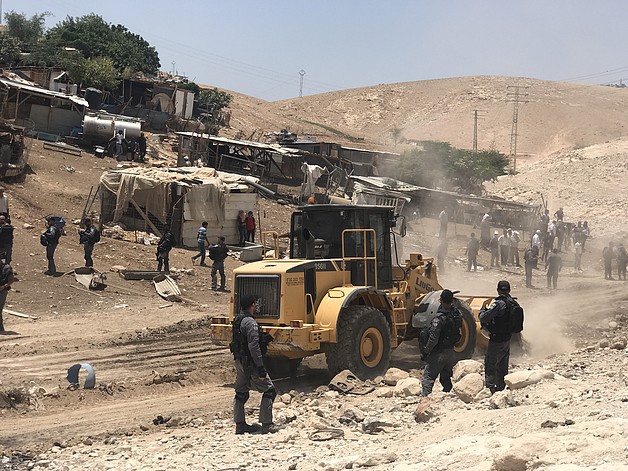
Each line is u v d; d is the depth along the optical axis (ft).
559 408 28.04
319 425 30.37
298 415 34.42
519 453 20.70
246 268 41.68
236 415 31.17
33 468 27.40
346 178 160.66
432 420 29.48
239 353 30.94
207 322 62.28
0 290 55.62
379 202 138.82
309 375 45.21
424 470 21.89
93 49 266.16
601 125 509.35
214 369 46.52
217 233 101.71
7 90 135.13
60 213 100.17
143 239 94.38
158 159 153.69
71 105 145.48
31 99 143.13
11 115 140.26
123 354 50.39
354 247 44.19
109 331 57.77
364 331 41.34
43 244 74.49
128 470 25.85
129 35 299.99
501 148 472.03
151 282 77.87
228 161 158.71
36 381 42.32
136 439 31.60
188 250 96.89
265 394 31.19
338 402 36.50
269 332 40.01
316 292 41.78
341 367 40.91
